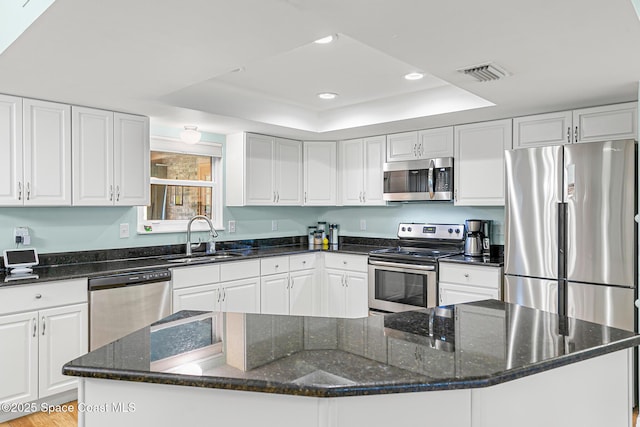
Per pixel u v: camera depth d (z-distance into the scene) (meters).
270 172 4.47
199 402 1.20
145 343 1.47
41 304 2.74
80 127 3.14
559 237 2.98
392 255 4.07
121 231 3.70
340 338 1.53
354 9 1.67
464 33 1.92
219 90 3.49
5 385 2.62
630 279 2.71
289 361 1.29
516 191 3.20
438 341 1.48
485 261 3.56
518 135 3.55
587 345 1.42
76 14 1.69
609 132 3.10
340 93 3.70
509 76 2.52
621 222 2.74
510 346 1.41
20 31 1.89
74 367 1.24
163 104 3.14
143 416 1.25
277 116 3.98
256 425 1.17
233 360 1.30
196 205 4.32
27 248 3.17
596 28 1.87
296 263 4.43
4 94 2.80
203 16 1.72
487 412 1.25
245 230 4.66
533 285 3.11
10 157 2.83
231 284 3.83
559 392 1.41
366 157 4.59
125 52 2.09
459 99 3.40
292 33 1.89
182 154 4.21
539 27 1.86
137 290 3.18
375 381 1.12
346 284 4.45
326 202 4.81
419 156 4.16
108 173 3.29
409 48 2.09
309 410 1.13
